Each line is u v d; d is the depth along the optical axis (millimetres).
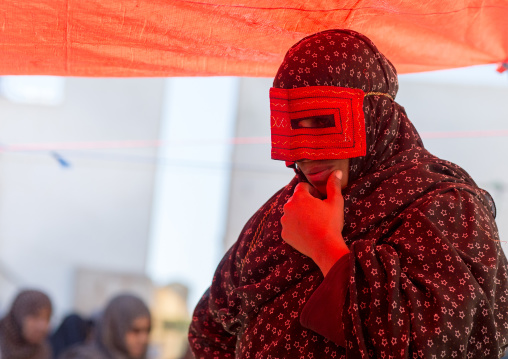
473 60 1875
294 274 1412
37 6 1537
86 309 7711
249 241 1641
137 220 7691
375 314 1219
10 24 1591
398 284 1224
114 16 1580
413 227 1306
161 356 6887
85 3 1534
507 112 6523
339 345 1294
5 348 4426
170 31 1643
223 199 7230
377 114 1450
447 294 1208
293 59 1430
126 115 7723
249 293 1443
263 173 6797
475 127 6535
